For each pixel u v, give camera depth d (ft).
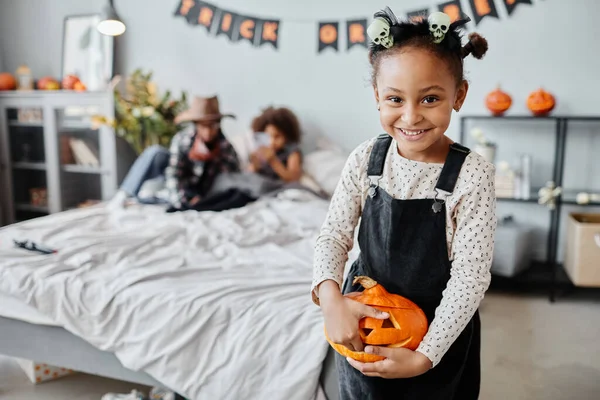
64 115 11.84
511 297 9.87
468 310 3.13
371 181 3.53
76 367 5.95
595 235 9.25
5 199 12.60
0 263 6.20
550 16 10.11
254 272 6.27
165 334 5.40
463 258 3.20
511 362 7.34
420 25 2.97
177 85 12.37
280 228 8.23
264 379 5.08
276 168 10.61
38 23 13.04
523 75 10.39
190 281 5.87
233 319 5.29
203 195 10.14
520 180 10.13
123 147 11.84
